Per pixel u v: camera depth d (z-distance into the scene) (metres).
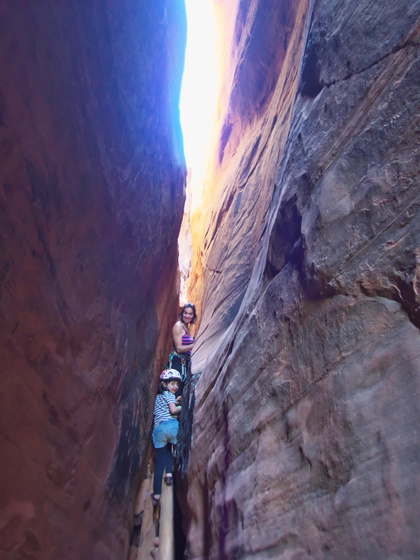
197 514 3.09
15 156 1.54
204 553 2.78
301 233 2.15
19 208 1.58
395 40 1.93
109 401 2.80
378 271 1.66
